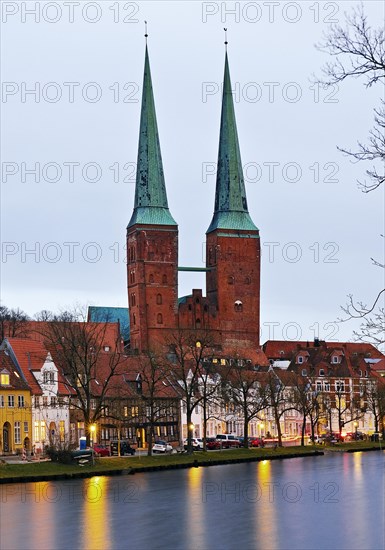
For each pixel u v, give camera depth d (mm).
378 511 72500
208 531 64438
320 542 59906
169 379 176875
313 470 111500
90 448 110875
